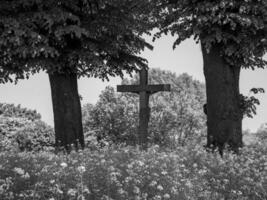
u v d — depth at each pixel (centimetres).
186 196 975
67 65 1712
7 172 788
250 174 1263
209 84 1652
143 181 941
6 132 2256
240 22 1480
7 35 1543
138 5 1870
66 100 1753
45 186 754
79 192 779
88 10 1788
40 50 1498
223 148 1594
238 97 1666
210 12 1521
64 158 1070
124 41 1970
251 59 1744
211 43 1631
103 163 966
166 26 1802
